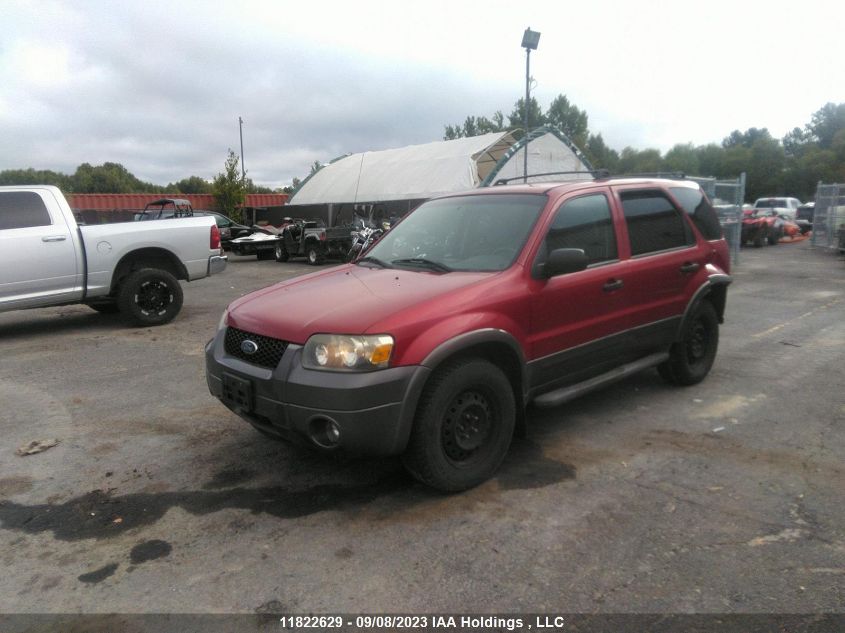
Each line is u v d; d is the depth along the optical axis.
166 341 7.87
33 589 2.81
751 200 64.94
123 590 2.79
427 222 4.70
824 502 3.41
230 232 24.73
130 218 13.16
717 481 3.70
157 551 3.09
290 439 3.38
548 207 4.11
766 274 14.27
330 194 29.25
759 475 3.77
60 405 5.38
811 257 18.67
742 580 2.73
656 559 2.91
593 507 3.41
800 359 6.45
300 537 3.18
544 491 3.61
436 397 3.33
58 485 3.84
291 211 29.62
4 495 3.72
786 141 80.88
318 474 3.90
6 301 7.74
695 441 4.30
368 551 3.04
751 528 3.16
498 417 3.69
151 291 8.85
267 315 3.57
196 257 9.20
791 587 2.68
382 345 3.15
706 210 5.55
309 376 3.18
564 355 4.08
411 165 25.75
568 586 2.73
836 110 74.75
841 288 11.81
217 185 33.94
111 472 4.01
